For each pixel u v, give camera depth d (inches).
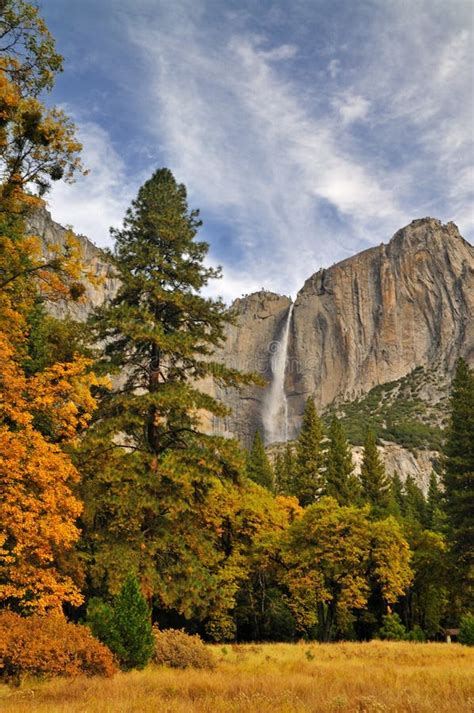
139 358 815.7
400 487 3533.5
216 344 852.6
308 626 1684.3
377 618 1830.7
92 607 634.2
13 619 508.1
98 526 821.2
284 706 351.9
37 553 587.5
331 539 1467.8
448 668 621.9
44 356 891.4
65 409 640.4
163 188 926.4
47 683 448.8
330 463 2502.5
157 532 747.4
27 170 571.8
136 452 788.6
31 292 613.6
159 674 528.7
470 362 6860.2
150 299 821.9
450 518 1673.2
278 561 1562.5
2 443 535.8
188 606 744.3
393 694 392.2
